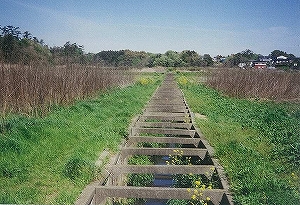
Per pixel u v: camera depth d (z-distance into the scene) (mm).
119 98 16797
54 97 11805
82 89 15039
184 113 13648
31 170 5953
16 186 5332
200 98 19891
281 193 4949
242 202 4781
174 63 85500
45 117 9836
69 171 5879
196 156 8500
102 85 18453
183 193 5406
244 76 22078
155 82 36531
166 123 11141
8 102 9641
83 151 7285
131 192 5434
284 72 25406
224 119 12359
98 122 10500
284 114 13523
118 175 6871
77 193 5148
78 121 10125
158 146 10602
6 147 6523
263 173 6004
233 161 6855
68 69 14883
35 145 7133
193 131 10141
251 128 10594
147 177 8312
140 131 10281
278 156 7410
